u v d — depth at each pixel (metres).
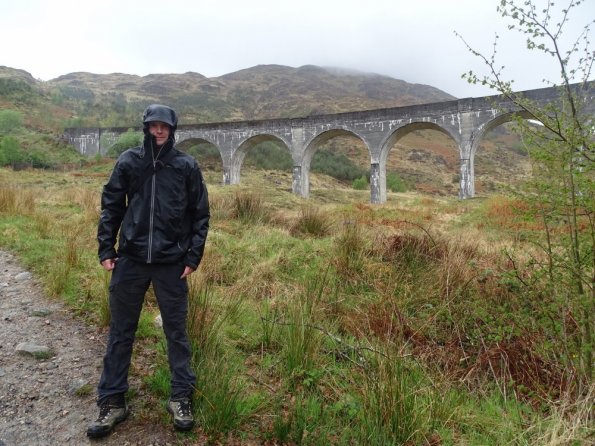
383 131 28.56
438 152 70.50
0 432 2.23
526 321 3.37
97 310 3.86
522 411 2.71
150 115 2.33
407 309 4.21
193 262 2.44
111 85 124.38
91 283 4.44
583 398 2.46
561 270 3.04
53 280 4.33
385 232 6.61
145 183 2.39
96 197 10.66
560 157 2.71
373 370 2.81
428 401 2.64
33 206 8.76
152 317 3.70
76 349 3.17
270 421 2.47
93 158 37.66
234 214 8.56
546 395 2.76
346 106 118.06
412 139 79.44
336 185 45.31
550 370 3.03
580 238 2.79
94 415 2.43
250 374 3.00
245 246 6.14
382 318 3.86
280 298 4.41
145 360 3.02
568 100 2.71
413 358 3.30
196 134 35.22
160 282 2.41
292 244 6.45
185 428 2.29
